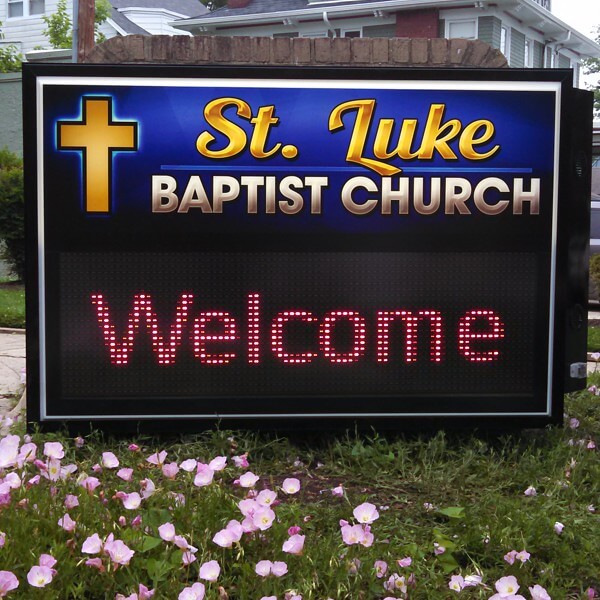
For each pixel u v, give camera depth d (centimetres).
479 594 302
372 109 462
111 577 280
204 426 464
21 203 1681
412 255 466
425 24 3253
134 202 457
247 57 570
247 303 462
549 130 470
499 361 473
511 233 470
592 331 1067
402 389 469
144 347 460
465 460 449
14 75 2102
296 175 462
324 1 3472
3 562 284
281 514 357
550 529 356
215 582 279
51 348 457
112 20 3750
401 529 363
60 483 360
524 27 3466
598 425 552
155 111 456
